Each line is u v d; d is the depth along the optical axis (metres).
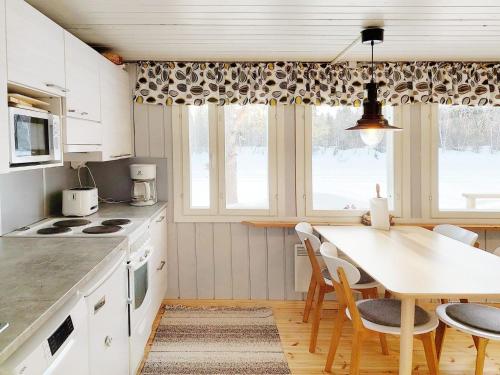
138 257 2.55
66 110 2.39
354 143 3.90
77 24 2.70
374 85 2.91
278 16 2.58
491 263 2.45
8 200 2.52
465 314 2.37
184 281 3.90
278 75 3.74
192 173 3.92
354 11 2.50
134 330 2.47
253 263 3.89
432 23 2.72
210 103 3.76
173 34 2.93
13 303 1.39
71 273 1.71
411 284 2.08
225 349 3.06
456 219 3.86
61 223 2.80
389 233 3.28
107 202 3.83
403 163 3.83
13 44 1.83
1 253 2.04
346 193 3.93
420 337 2.35
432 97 3.76
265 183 3.92
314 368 2.80
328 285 3.03
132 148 3.81
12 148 1.82
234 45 3.23
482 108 3.91
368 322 2.35
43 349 1.24
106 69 3.11
